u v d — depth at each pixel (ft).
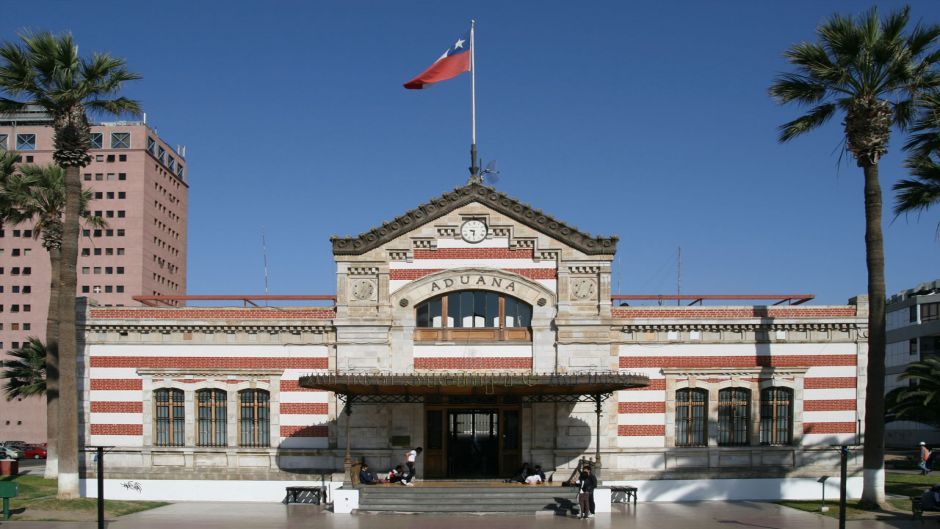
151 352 127.75
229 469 126.00
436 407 126.41
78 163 113.39
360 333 126.41
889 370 310.24
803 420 126.72
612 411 125.70
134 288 356.79
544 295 126.93
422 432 125.39
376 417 125.49
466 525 99.40
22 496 117.60
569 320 125.59
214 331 128.06
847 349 127.44
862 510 107.24
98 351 127.85
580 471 115.75
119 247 359.25
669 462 125.29
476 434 126.41
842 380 127.24
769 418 127.44
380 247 127.85
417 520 103.60
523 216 127.44
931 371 161.79
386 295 126.93
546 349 125.90
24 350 183.42
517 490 112.68
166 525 98.84
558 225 126.82
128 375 127.65
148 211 367.45
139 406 127.13
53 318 144.36
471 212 128.06
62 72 111.24
